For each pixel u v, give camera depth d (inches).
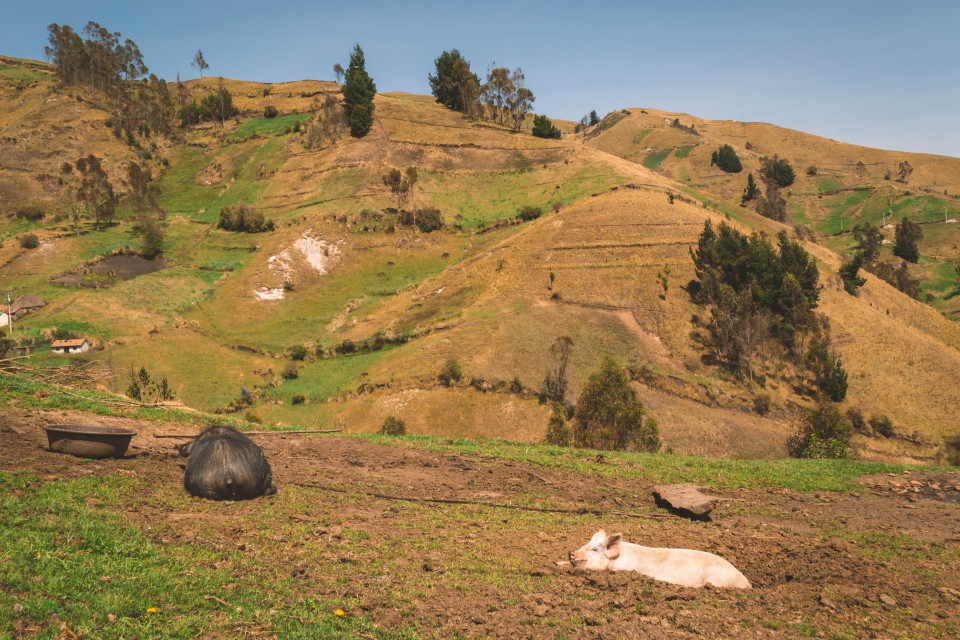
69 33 7839.6
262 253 4635.8
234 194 5949.8
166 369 3272.6
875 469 756.6
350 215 5022.1
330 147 6323.8
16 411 592.4
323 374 3316.9
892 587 363.3
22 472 417.4
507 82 7268.7
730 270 3663.9
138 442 564.4
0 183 5925.2
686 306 3540.8
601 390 1603.1
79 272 4281.5
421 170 5944.9
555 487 576.4
